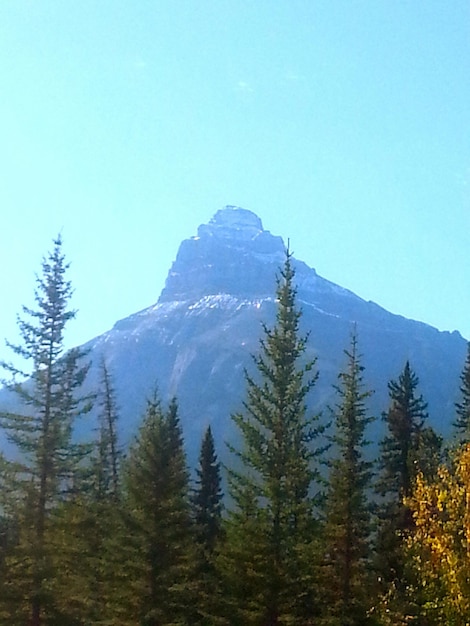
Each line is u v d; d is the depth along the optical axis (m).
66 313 45.50
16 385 44.81
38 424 44.62
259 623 40.72
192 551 44.47
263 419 42.09
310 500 42.88
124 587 43.09
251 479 42.03
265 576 40.19
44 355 44.97
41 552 43.34
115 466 58.88
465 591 30.23
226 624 42.00
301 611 42.62
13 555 46.22
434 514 32.88
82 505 47.19
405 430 58.34
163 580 41.66
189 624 44.31
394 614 38.75
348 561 43.47
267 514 41.12
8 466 44.09
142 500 43.09
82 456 45.59
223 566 44.12
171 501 42.75
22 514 43.88
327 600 43.47
